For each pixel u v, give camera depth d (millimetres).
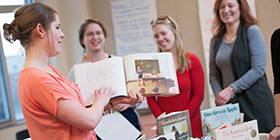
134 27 5023
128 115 2307
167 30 2441
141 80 1802
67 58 4738
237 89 2307
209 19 4555
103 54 2674
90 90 1689
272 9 3986
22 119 4535
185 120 1646
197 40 4707
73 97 1285
